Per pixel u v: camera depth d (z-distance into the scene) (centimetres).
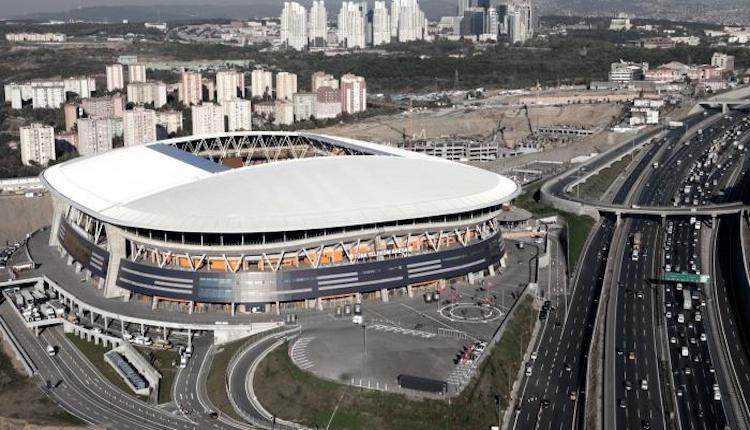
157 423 19800
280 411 19800
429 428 18862
